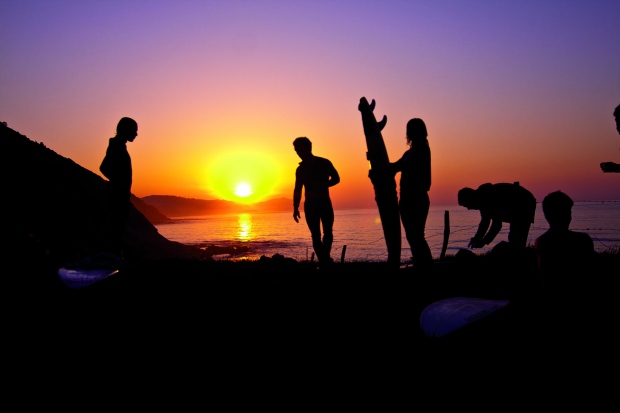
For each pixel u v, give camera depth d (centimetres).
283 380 386
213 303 609
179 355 441
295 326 516
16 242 898
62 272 666
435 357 411
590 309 375
